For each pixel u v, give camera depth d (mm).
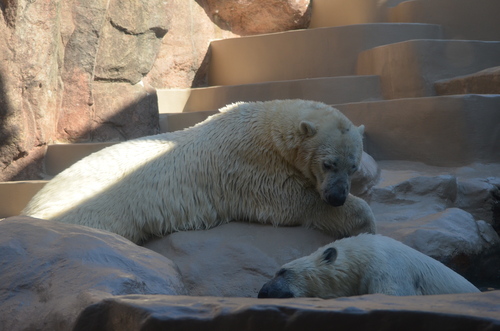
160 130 18234
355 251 7359
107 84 16969
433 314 3656
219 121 10383
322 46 20203
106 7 16266
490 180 14055
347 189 9039
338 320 3836
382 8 21562
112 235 7523
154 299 4637
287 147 9438
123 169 10297
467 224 11609
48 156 15508
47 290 5949
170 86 20969
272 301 4355
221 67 21844
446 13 20562
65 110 16188
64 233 6984
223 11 22266
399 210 13008
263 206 9766
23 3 14188
